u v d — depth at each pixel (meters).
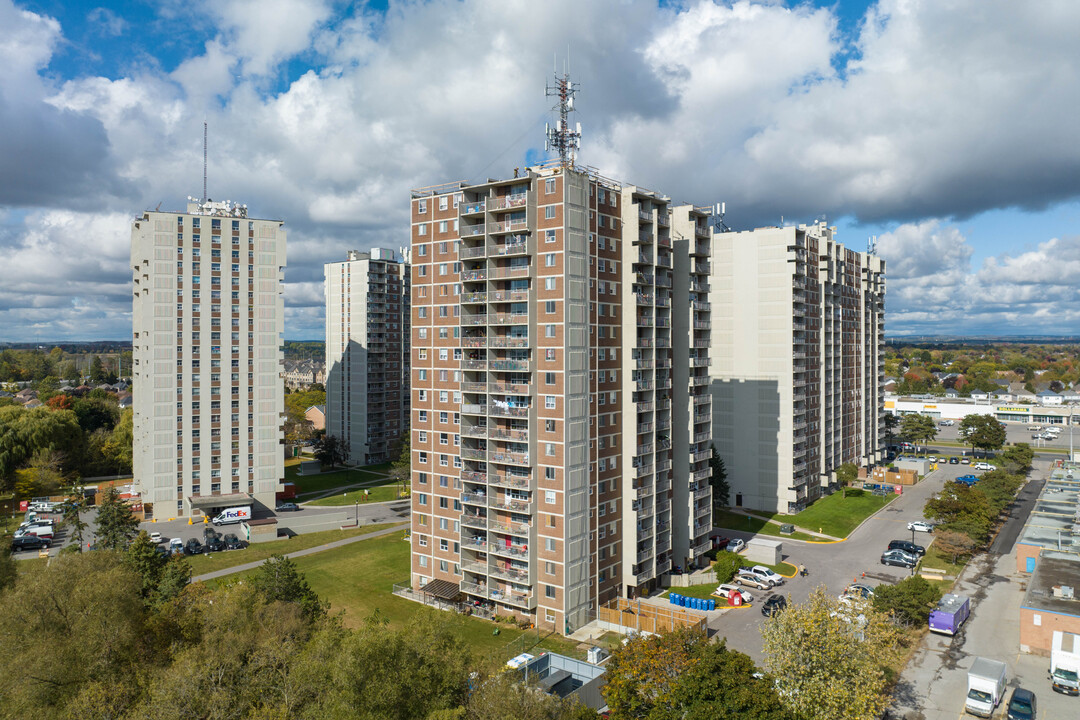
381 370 181.25
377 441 181.00
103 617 52.81
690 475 89.06
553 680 59.50
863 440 158.62
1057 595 69.12
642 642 51.03
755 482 125.94
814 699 46.41
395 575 90.56
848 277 151.12
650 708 46.12
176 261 123.69
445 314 81.62
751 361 126.00
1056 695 58.09
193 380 125.25
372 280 177.75
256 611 59.97
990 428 170.38
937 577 88.94
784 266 121.94
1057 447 193.62
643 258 80.88
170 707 44.69
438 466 82.69
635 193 80.81
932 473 158.62
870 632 51.09
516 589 75.75
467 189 78.56
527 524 74.06
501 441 78.38
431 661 46.38
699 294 93.25
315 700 46.25
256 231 130.25
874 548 102.12
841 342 146.38
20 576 66.69
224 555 100.75
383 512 129.62
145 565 73.31
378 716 41.19
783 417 122.50
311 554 101.25
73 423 153.50
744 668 44.94
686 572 89.12
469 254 78.38
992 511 105.31
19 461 142.00
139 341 133.00
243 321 129.25
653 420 82.69
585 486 74.25
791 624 49.56
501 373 77.94
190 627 58.84
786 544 104.31
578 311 73.06
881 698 49.69
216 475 127.25
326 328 191.00
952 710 55.62
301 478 163.62
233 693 47.94
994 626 72.75
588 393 74.56
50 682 47.88
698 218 91.81
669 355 87.69
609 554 78.38
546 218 72.38
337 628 56.66
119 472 159.75
